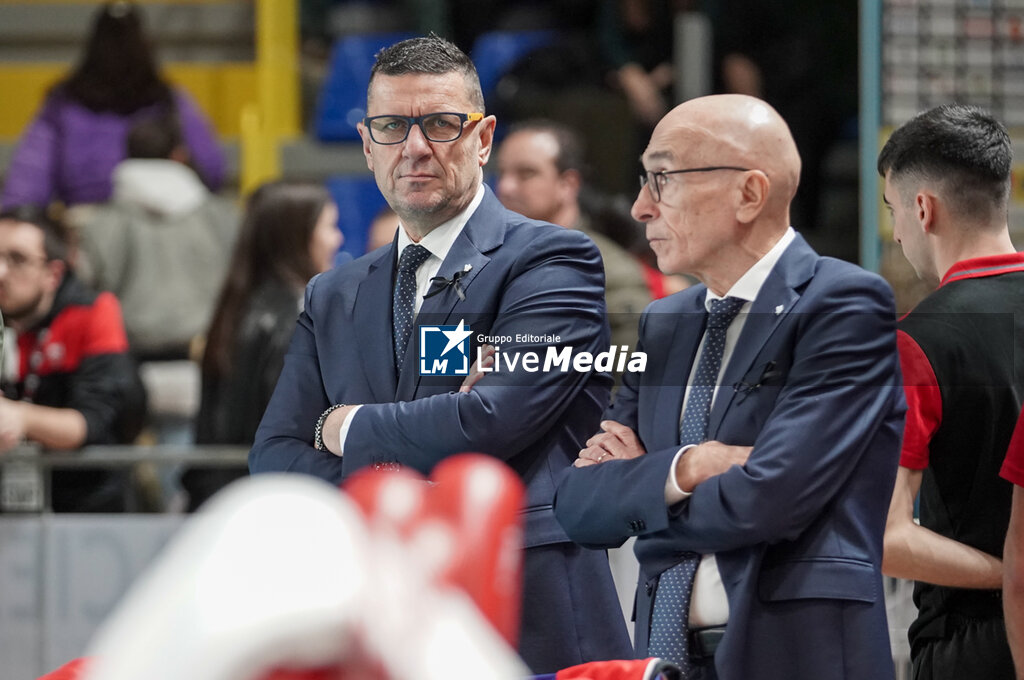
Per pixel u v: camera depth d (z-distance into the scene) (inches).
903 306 384.2
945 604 334.6
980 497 323.6
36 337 530.3
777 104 650.2
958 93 449.7
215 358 526.6
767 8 685.9
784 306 279.4
